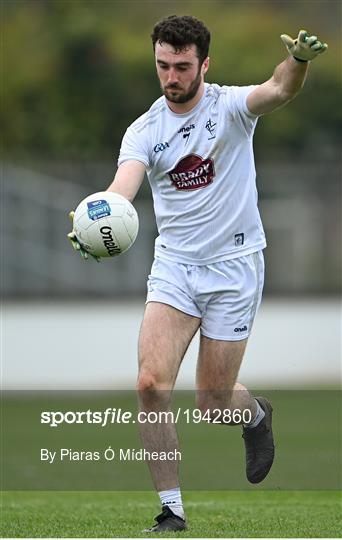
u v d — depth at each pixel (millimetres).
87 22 90000
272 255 67375
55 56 89625
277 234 67375
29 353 55406
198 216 21891
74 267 67812
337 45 99250
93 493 29078
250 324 22641
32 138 87312
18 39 88812
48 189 67750
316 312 57594
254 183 22375
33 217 67812
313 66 91875
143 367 21266
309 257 67438
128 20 96875
